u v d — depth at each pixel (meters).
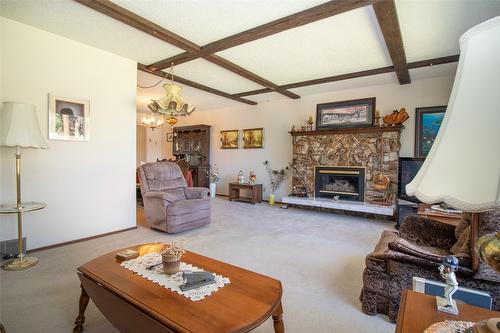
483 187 0.59
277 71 4.29
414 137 4.66
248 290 1.40
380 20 2.55
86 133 3.42
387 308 1.81
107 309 1.45
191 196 4.34
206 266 1.70
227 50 3.48
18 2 2.44
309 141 5.68
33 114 2.64
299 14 2.55
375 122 4.92
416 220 2.25
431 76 4.42
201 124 7.99
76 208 3.36
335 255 2.97
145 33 3.04
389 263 1.78
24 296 2.03
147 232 3.80
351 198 5.20
